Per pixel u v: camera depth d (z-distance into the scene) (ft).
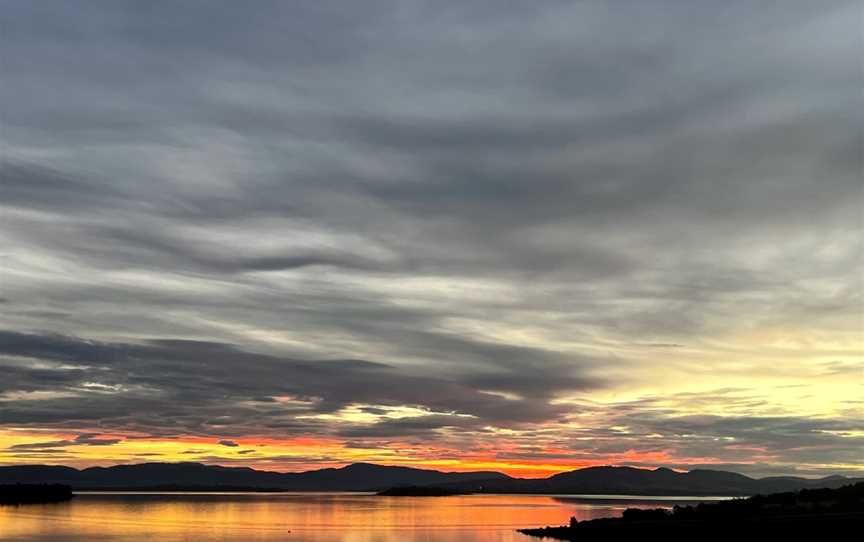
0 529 583.58
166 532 558.15
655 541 377.30
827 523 360.69
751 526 372.79
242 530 581.94
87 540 494.18
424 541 482.28
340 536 526.98
